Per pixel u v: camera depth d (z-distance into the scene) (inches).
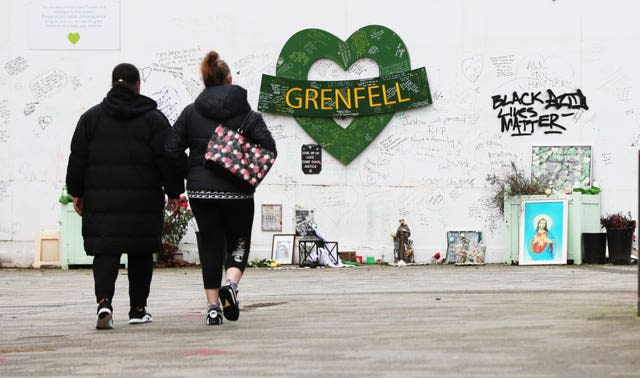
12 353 346.6
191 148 414.3
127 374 287.6
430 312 456.8
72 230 978.1
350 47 1018.1
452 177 1015.0
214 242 417.1
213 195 406.9
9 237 1011.3
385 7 1021.2
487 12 1017.5
